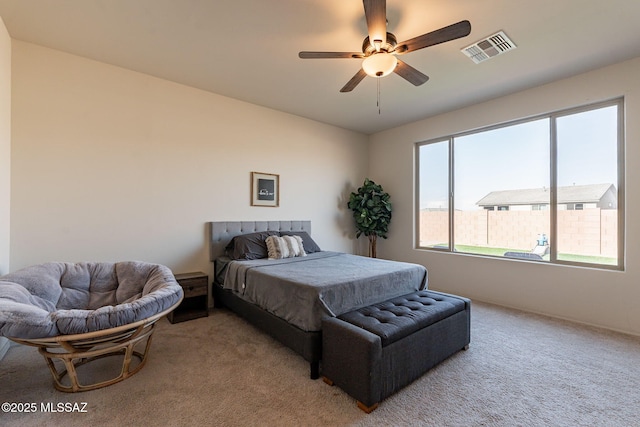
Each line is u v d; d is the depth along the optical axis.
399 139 4.79
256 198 3.90
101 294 2.42
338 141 4.86
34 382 1.88
